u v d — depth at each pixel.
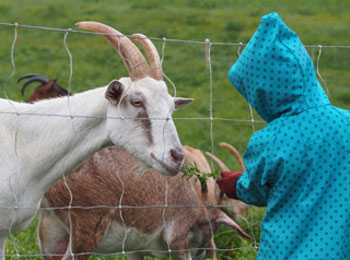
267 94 3.19
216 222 5.96
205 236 5.95
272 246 3.16
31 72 16.69
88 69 17.09
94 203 5.16
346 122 3.21
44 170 4.21
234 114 13.34
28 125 4.20
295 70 3.14
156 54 4.29
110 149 5.30
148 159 4.08
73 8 25.94
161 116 4.07
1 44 19.58
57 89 11.66
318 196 3.08
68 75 16.33
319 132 3.13
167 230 5.65
